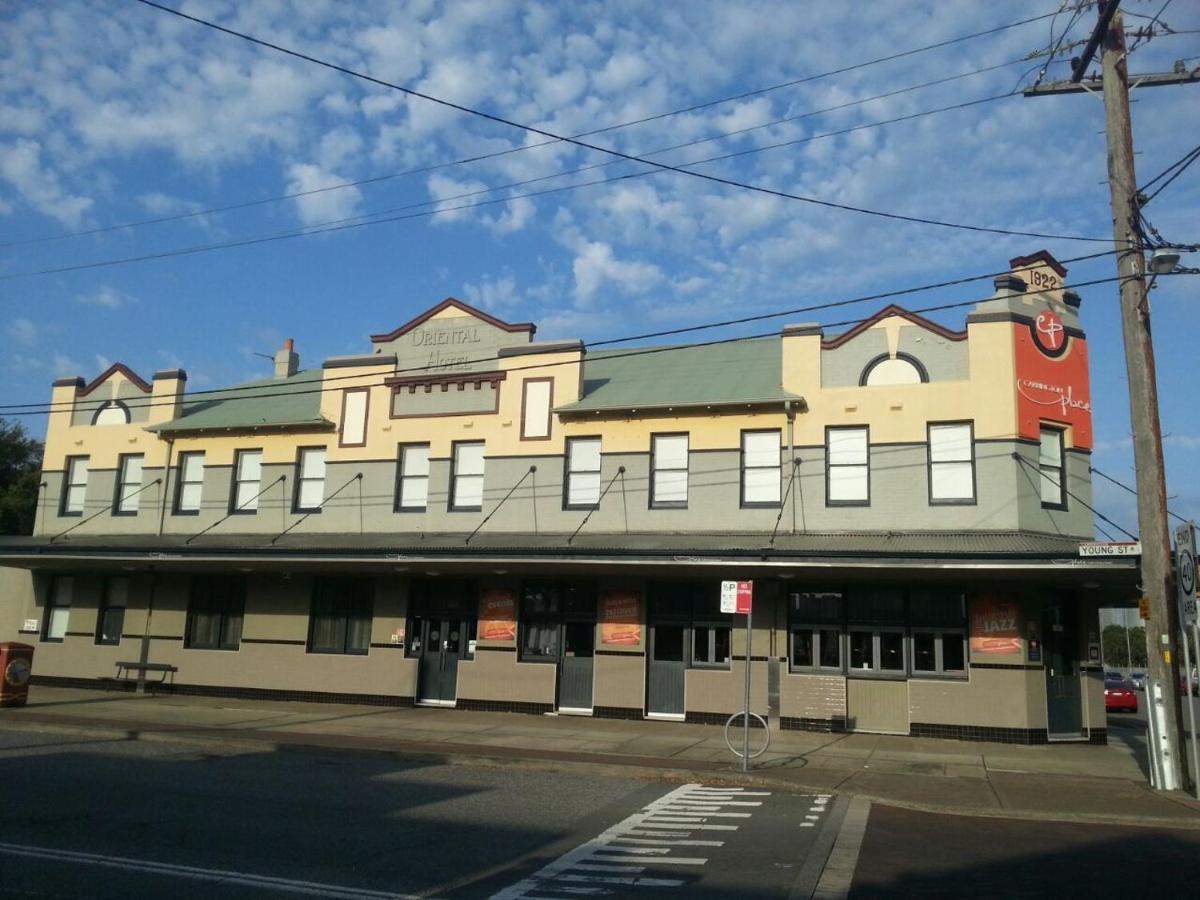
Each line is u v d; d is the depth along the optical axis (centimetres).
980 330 2102
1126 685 3425
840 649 2083
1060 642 2056
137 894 784
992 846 1088
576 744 1798
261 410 2839
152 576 2712
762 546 2036
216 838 1004
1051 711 2000
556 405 2398
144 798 1222
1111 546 1688
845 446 2161
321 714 2220
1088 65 1636
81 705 2302
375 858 939
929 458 2094
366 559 2195
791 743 1867
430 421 2519
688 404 2252
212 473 2742
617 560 2003
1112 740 2169
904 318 2164
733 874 920
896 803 1348
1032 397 2083
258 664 2544
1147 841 1138
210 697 2553
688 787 1446
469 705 2323
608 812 1228
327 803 1230
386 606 2450
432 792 1337
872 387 2153
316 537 2506
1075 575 1847
